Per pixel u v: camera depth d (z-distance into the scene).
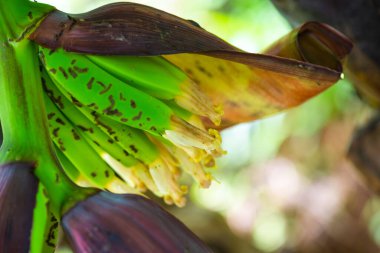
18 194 0.71
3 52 0.74
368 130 1.00
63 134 0.79
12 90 0.74
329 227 2.13
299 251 2.16
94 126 0.79
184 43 0.74
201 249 0.71
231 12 1.93
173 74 0.78
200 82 0.83
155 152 0.79
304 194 2.22
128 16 0.74
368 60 0.95
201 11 1.95
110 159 0.80
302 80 0.82
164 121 0.77
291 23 0.97
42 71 0.78
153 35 0.74
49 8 0.75
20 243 0.70
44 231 0.71
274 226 2.30
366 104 0.99
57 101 0.79
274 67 0.76
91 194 0.72
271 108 0.85
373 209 2.11
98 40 0.74
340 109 2.11
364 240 2.10
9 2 0.75
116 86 0.76
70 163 0.81
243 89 0.84
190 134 0.77
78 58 0.76
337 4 0.93
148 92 0.78
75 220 0.71
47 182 0.73
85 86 0.76
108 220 0.71
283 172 2.29
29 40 0.75
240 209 2.31
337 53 0.82
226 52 0.74
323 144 2.20
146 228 0.71
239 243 2.30
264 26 1.84
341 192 2.12
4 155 0.73
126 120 0.77
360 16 0.93
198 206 2.31
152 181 0.80
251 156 2.35
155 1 2.00
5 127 0.74
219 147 0.78
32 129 0.74
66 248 1.77
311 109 2.16
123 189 0.80
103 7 0.75
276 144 2.30
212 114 0.78
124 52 0.73
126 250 0.70
